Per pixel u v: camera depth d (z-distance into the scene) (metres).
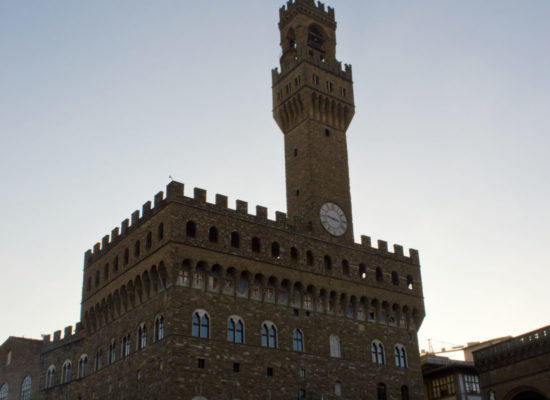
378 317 97.31
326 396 86.31
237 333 81.25
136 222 89.19
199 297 79.62
